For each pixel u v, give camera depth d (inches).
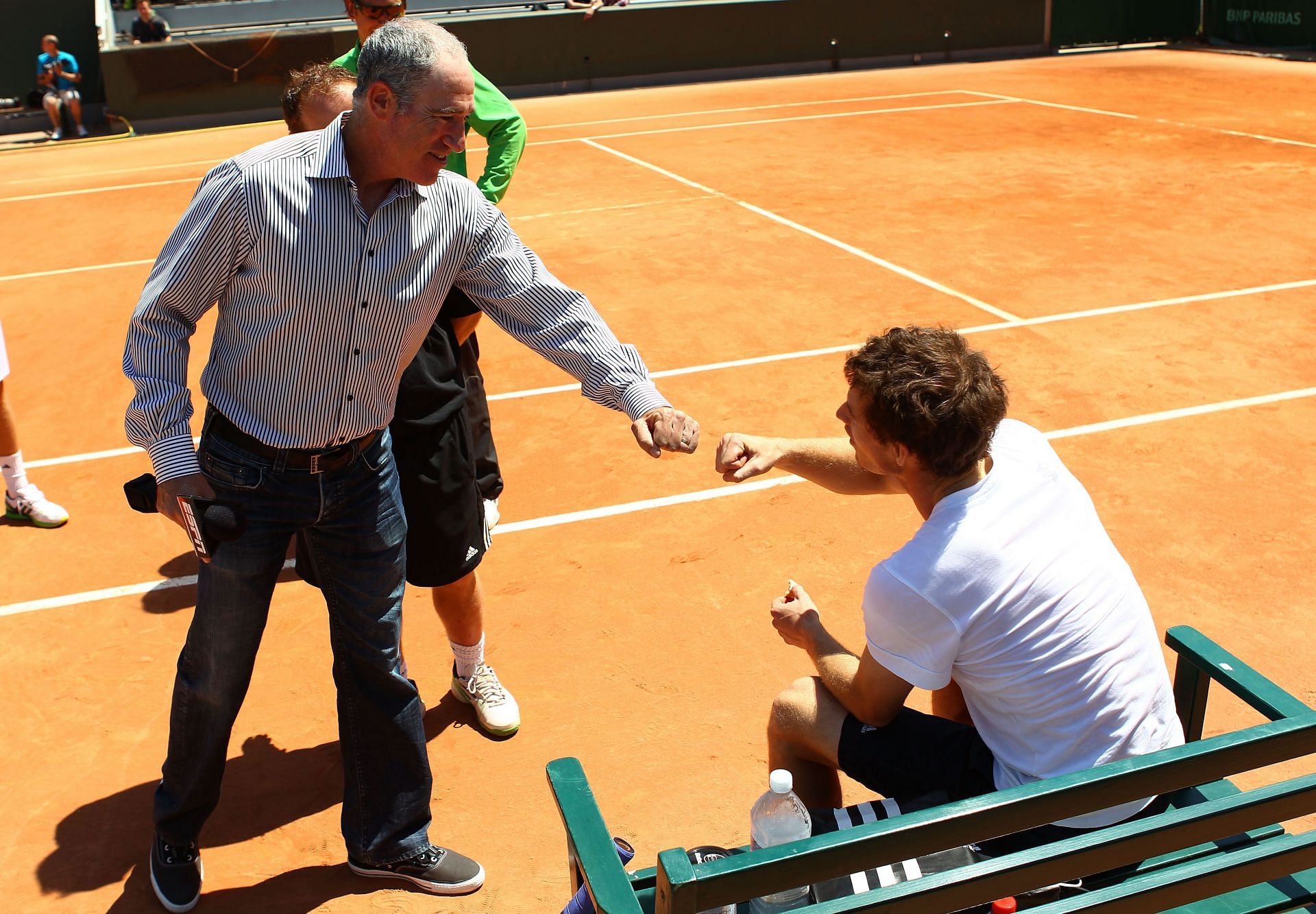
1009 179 499.8
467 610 148.9
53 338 335.6
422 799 126.2
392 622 118.8
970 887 77.3
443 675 167.2
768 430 249.8
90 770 147.9
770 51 904.3
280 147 99.5
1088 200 454.6
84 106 836.6
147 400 101.7
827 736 100.8
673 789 141.4
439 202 107.5
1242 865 85.5
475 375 147.9
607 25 855.1
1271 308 317.1
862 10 917.8
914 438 90.0
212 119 781.9
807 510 214.2
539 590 188.7
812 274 365.4
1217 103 691.4
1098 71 863.1
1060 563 90.2
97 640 178.9
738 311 331.6
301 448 108.2
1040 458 97.3
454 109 96.6
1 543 211.0
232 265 100.0
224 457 108.8
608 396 120.1
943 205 454.9
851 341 303.4
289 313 101.3
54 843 134.8
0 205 534.9
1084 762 90.2
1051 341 295.1
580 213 466.3
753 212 456.4
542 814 138.7
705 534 206.5
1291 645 165.8
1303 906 91.3
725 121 700.0
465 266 114.7
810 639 103.4
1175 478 219.8
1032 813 78.5
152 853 125.0
